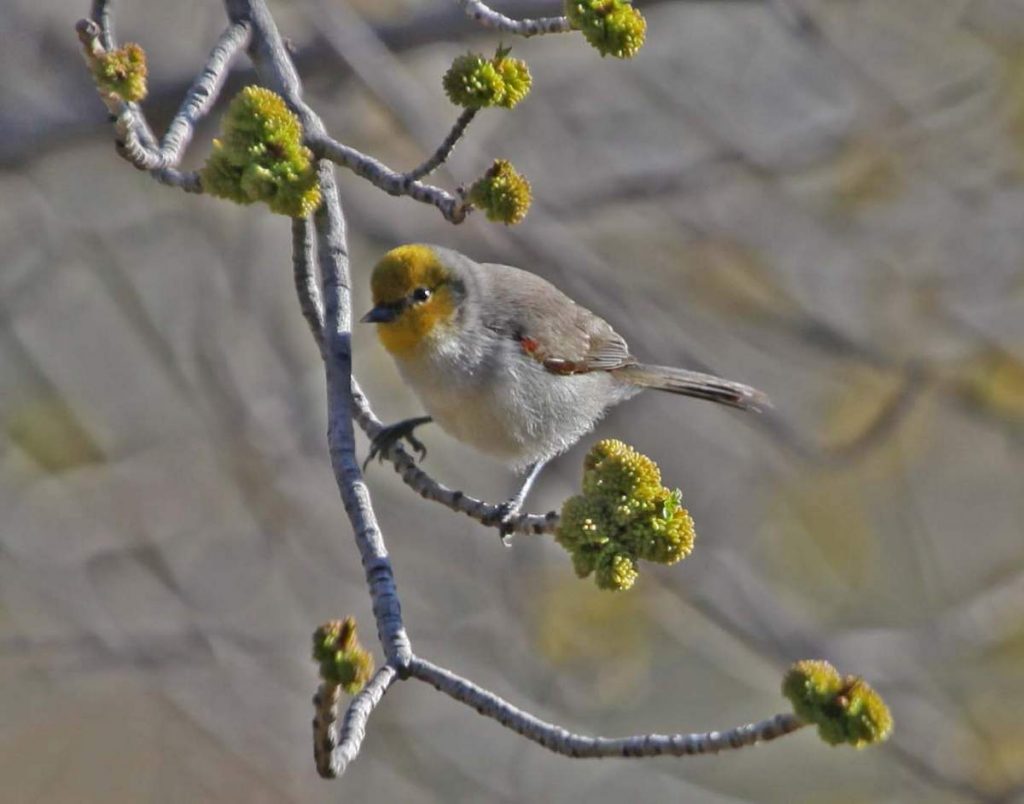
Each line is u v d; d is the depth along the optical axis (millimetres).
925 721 13391
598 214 15078
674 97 14773
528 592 14227
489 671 14141
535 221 14070
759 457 15250
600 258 14531
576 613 14086
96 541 14055
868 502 15664
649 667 15102
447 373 8914
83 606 13430
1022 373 13922
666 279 14867
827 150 14508
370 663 5336
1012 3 14719
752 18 15391
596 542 5672
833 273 14602
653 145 15250
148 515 14281
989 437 16328
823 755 15219
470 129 14586
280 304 14727
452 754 14055
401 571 14703
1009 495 16312
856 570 15664
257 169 6223
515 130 15109
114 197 14758
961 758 13539
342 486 6430
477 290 9172
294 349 14758
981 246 14617
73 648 13406
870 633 13508
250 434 14117
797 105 15195
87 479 14234
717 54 15359
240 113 6285
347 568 14469
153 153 6430
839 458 13891
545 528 6273
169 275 14859
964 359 14086
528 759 14227
